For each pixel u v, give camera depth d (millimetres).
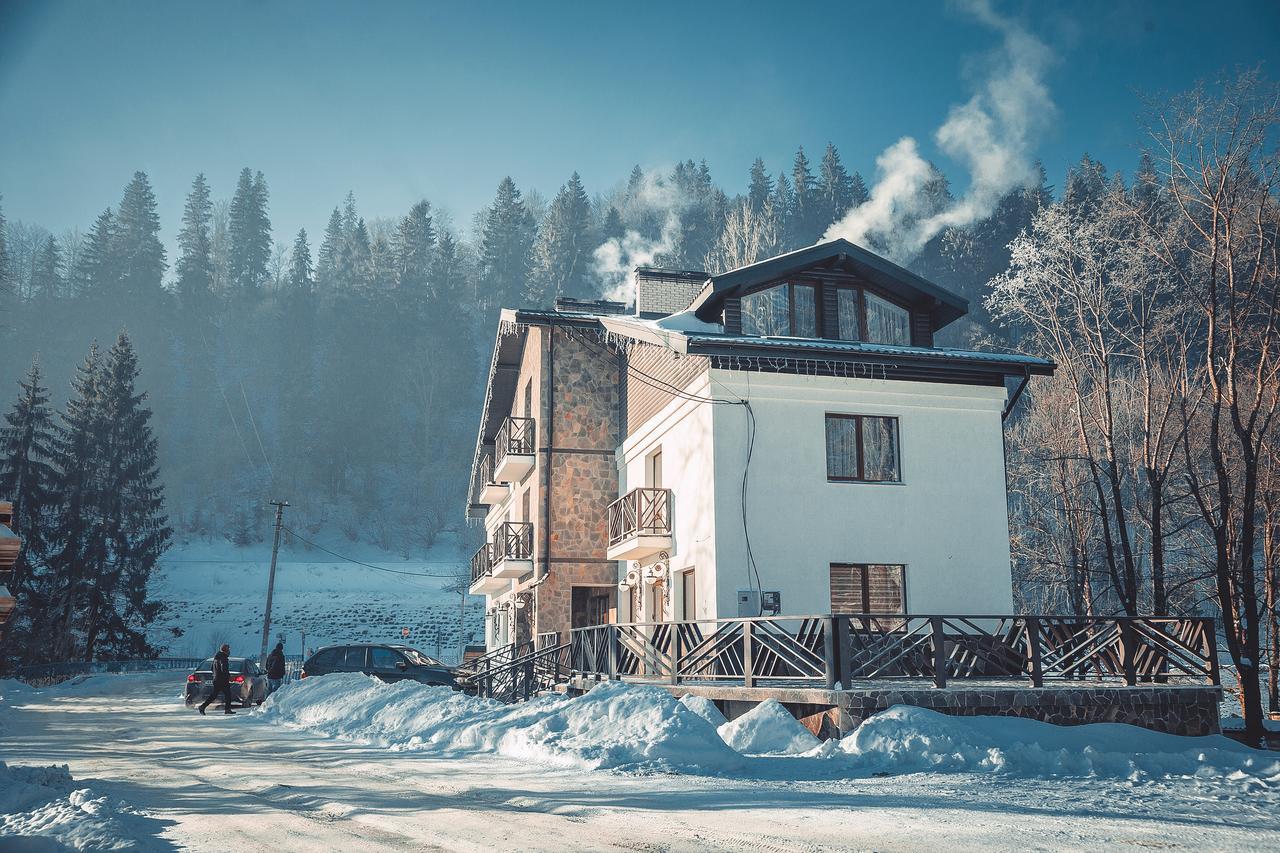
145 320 123375
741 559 17969
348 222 152000
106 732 17312
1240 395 24641
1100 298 25781
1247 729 16719
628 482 24359
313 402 116250
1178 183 20734
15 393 116812
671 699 12008
